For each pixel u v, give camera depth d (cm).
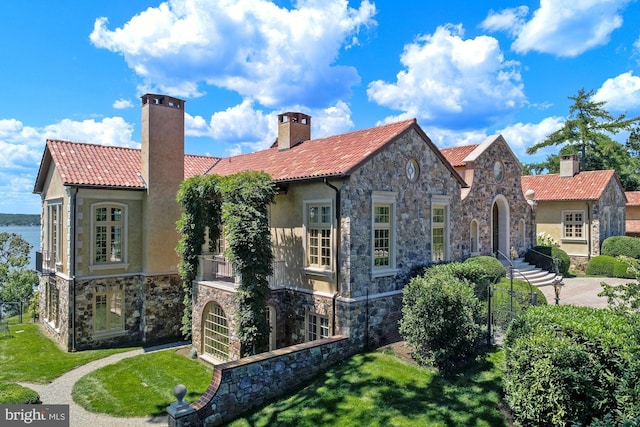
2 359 1486
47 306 1933
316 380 1101
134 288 1741
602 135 3959
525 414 768
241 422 943
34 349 1611
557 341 759
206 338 1496
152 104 1752
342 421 877
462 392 946
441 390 966
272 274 1330
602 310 920
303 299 1382
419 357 1118
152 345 1670
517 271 2033
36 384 1249
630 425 564
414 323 1114
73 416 1043
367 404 932
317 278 1345
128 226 1739
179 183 1817
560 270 2283
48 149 1766
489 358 1109
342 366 1154
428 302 1077
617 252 2492
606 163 3947
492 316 1280
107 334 1666
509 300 1310
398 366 1116
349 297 1233
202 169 2295
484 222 2056
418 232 1484
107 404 1106
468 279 1396
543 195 2822
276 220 1512
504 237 2225
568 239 2716
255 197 1280
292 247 1444
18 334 1853
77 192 1617
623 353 698
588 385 710
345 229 1238
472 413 860
